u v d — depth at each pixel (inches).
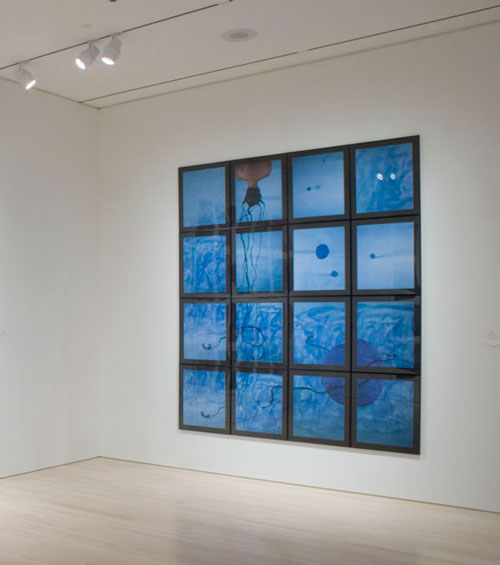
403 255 220.4
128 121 282.5
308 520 197.3
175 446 266.1
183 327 264.2
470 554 170.2
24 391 257.8
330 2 190.7
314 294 235.8
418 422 216.4
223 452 254.2
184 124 267.6
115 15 197.2
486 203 208.5
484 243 208.5
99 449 286.5
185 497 222.2
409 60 221.8
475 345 209.0
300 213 239.5
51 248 268.8
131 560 165.5
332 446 231.6
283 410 240.4
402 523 194.5
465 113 212.2
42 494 226.7
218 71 247.1
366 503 214.8
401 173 221.5
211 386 256.8
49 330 267.3
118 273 283.4
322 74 237.6
